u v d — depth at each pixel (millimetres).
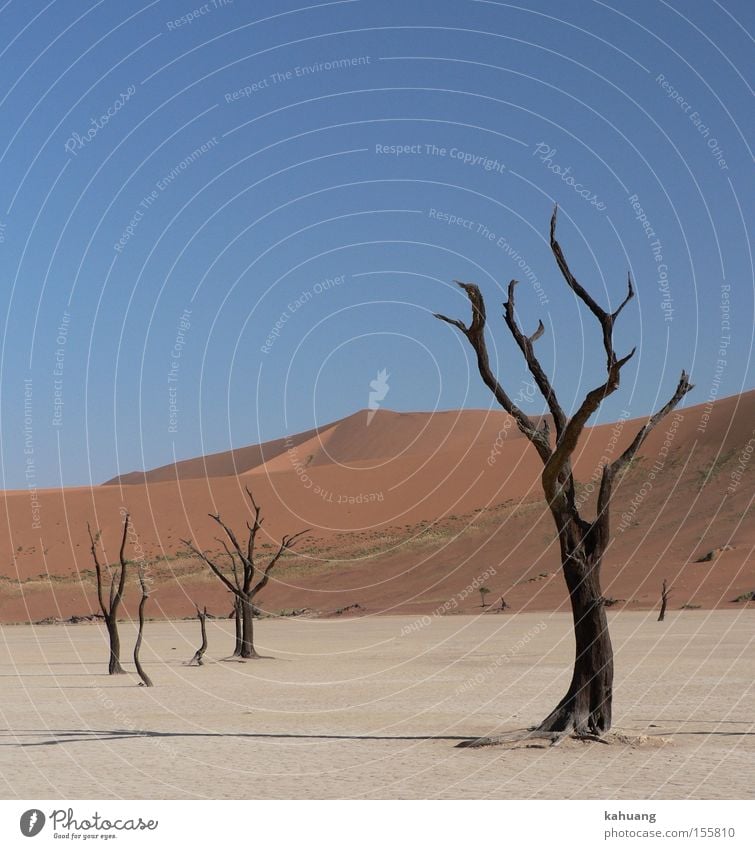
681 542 81250
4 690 28156
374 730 19094
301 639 51312
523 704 22656
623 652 35562
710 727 18453
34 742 18078
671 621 53469
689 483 93438
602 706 16641
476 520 96312
